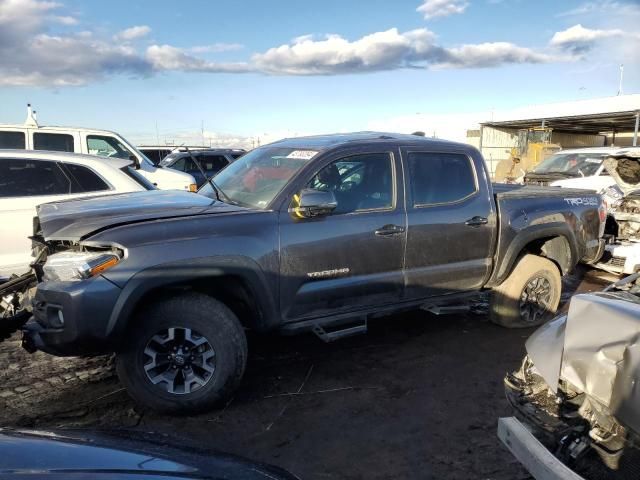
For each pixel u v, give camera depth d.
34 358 4.74
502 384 4.26
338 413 3.79
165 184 10.01
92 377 4.34
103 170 6.72
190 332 3.62
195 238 3.63
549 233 5.36
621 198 8.15
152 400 3.60
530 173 12.89
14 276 4.66
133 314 3.56
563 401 2.56
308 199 3.89
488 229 4.96
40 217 3.89
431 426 3.62
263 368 4.54
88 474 1.78
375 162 4.48
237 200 4.33
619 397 2.22
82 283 3.33
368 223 4.30
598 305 2.45
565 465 2.32
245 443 3.40
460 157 4.95
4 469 1.74
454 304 5.05
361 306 4.39
